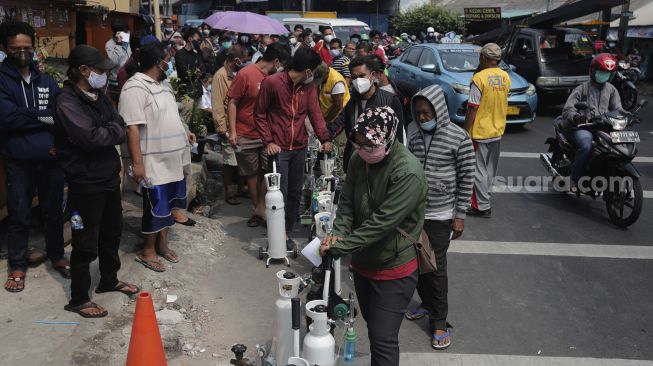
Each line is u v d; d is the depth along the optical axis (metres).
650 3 26.69
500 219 6.91
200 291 4.87
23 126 4.12
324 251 3.15
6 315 3.98
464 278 5.29
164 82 4.88
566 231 6.53
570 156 7.29
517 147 10.53
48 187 4.41
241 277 5.16
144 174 4.63
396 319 3.22
